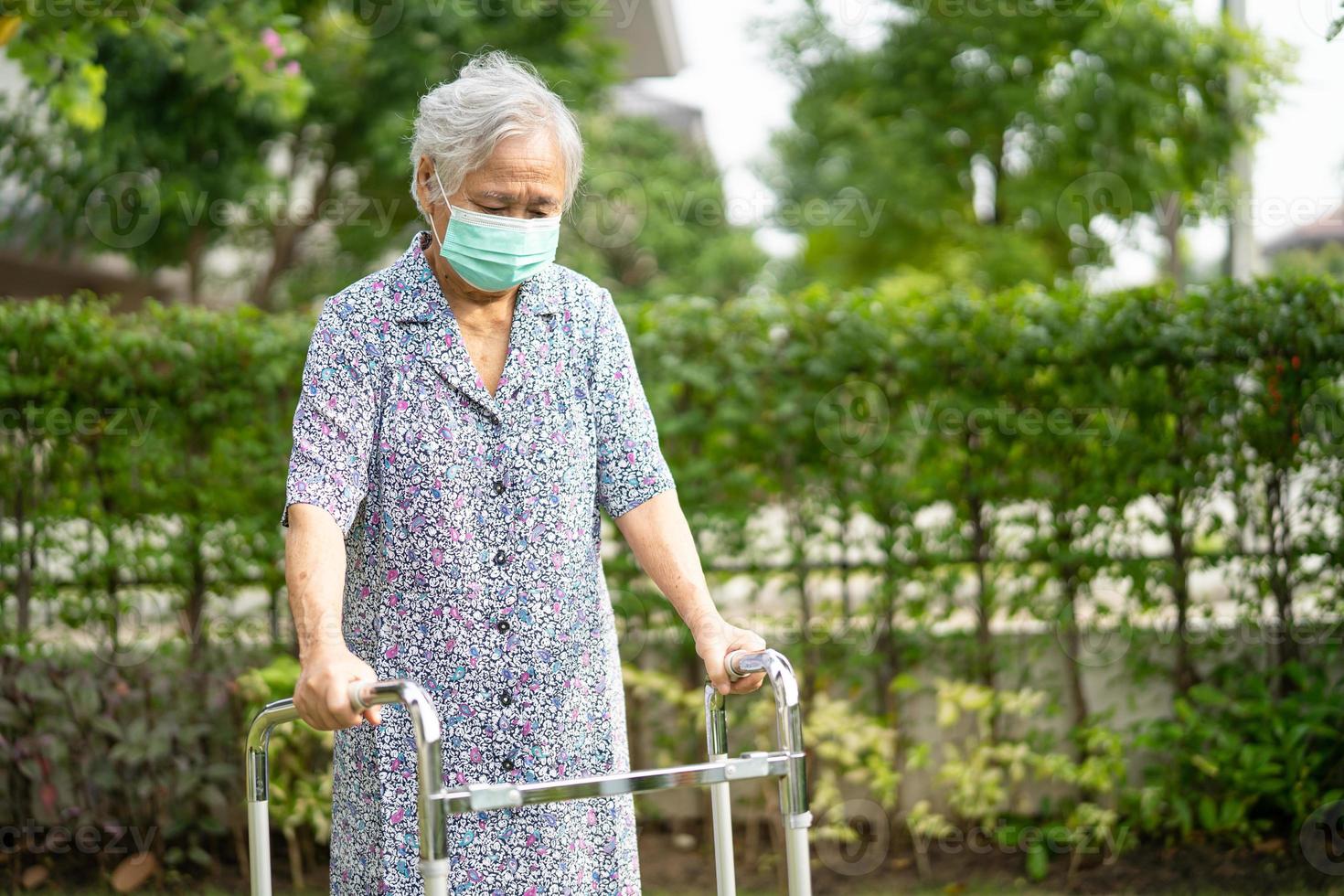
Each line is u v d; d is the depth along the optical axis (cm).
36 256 864
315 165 1017
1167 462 379
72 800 374
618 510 179
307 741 372
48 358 373
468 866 163
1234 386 375
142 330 379
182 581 382
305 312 404
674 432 385
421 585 164
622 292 1130
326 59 891
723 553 390
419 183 169
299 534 157
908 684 383
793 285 1481
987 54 1182
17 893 354
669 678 392
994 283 1210
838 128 1341
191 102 736
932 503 386
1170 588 387
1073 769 371
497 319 171
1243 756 365
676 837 395
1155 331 374
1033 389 383
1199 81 909
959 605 391
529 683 166
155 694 372
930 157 1262
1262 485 385
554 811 167
